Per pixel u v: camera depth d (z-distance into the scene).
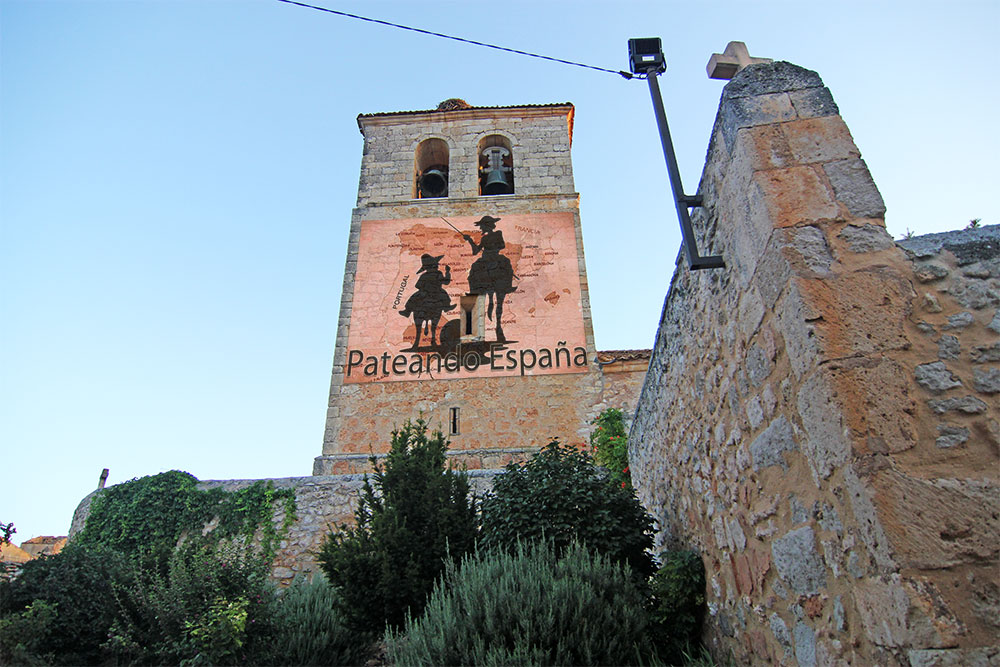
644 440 9.58
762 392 4.59
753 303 4.62
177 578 7.96
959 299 3.79
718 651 5.89
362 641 8.28
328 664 7.84
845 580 3.52
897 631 3.06
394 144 22.72
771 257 4.23
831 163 4.32
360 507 9.21
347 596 8.05
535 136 22.69
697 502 6.60
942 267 3.88
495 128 22.92
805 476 3.97
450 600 6.30
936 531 3.16
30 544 18.91
